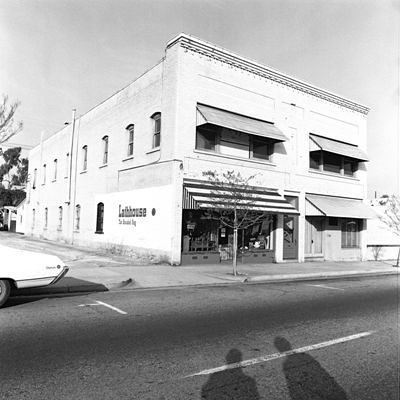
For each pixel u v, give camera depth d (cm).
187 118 1584
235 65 1753
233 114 1736
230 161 1705
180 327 661
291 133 1977
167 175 1579
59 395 392
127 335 604
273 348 561
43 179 3316
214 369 472
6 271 754
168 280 1197
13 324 653
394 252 2523
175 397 394
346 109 2275
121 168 1973
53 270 808
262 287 1166
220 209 1458
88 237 2289
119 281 1100
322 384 437
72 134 2656
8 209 4831
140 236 1742
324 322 728
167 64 1641
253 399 395
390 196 3091
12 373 444
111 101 2138
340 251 2225
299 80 2006
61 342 560
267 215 1878
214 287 1141
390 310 857
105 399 386
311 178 2056
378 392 420
